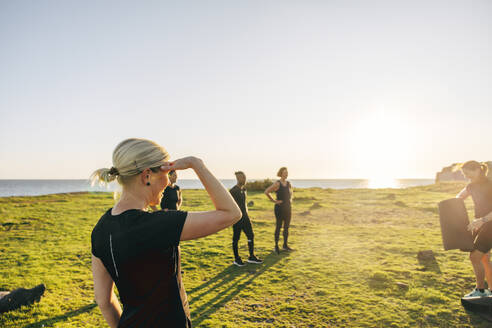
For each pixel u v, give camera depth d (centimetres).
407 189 3119
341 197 2255
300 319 384
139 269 106
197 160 121
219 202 116
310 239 862
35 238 929
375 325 364
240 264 608
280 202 705
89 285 521
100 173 117
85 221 1238
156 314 109
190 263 635
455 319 372
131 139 120
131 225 107
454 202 398
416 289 459
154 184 121
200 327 366
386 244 774
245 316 393
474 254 402
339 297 446
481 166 398
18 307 421
